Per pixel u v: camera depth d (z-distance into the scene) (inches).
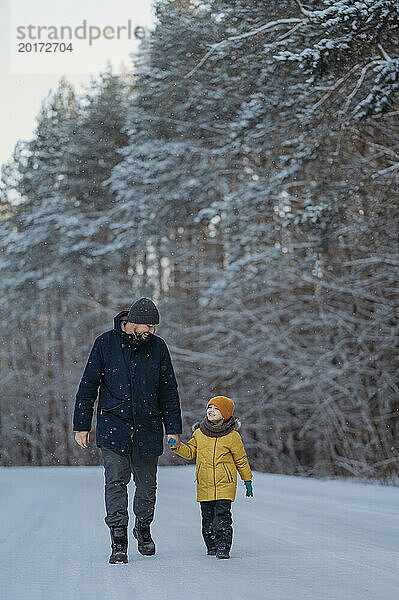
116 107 1459.2
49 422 1605.6
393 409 839.7
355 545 259.0
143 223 1124.5
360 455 838.5
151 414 241.4
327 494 503.8
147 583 189.8
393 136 747.4
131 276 1418.6
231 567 213.5
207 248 1258.0
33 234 1448.1
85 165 1477.6
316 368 855.7
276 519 347.6
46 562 228.8
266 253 806.5
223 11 709.9
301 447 1043.3
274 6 652.7
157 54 960.9
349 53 483.8
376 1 459.2
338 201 608.1
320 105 579.5
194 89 929.5
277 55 483.8
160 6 958.4
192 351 1200.8
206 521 241.1
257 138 800.3
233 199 794.8
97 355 244.8
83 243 1364.4
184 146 1029.2
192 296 1245.7
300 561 223.3
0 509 426.9
